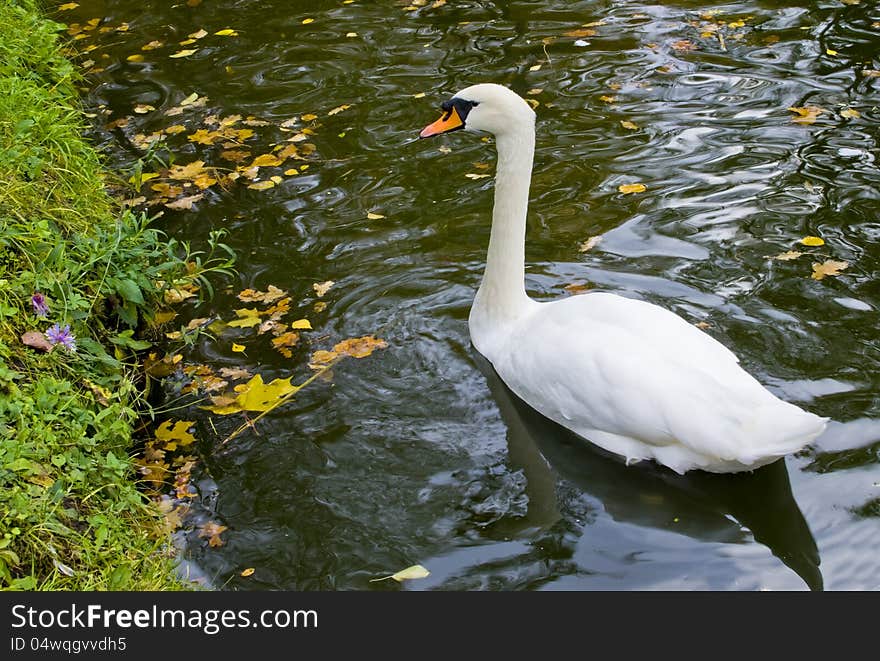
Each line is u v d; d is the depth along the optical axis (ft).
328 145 26.58
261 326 20.36
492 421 17.83
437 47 31.17
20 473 14.75
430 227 23.16
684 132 26.03
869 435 16.42
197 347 19.95
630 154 25.30
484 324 19.27
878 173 23.70
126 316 20.08
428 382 18.74
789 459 16.16
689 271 20.93
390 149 26.23
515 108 18.10
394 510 15.89
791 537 14.94
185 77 30.48
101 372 18.58
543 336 17.80
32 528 13.97
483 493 16.20
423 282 21.39
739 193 23.47
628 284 20.67
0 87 24.26
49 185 22.30
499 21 32.55
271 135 27.14
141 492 16.49
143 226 21.49
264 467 16.89
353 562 14.94
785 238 21.71
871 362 17.94
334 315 20.57
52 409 16.37
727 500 15.87
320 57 31.09
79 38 33.53
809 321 19.07
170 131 27.58
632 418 16.15
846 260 20.83
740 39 30.30
